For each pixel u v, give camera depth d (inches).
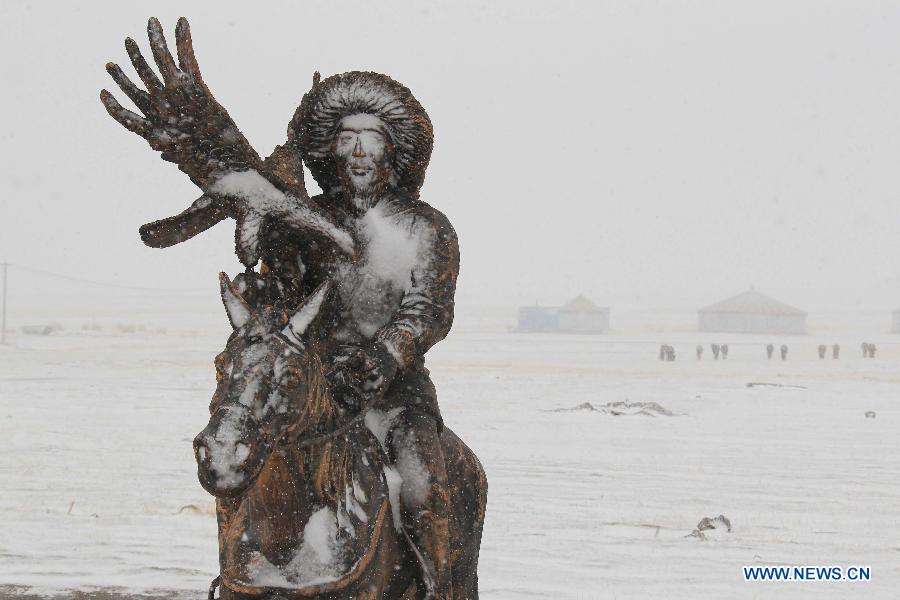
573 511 754.8
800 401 1863.9
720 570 592.4
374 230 244.5
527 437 1248.2
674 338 5044.3
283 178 240.5
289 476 202.8
